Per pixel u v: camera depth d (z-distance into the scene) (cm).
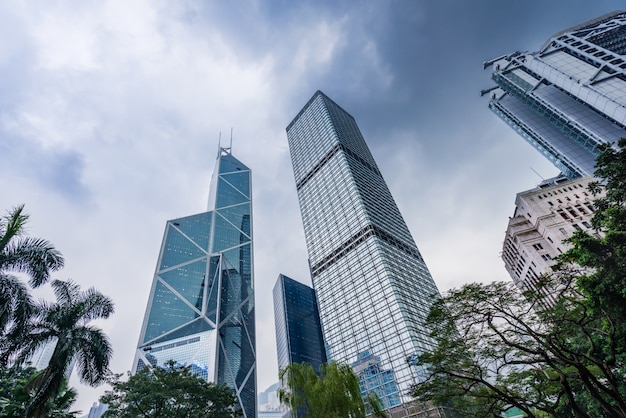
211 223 19138
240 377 13375
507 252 10075
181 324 13800
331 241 11994
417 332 7894
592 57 9312
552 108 10038
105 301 2517
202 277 15988
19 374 3177
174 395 3112
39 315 2197
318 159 15350
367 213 11081
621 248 1777
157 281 15050
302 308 19212
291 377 2711
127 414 2959
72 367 2364
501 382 2098
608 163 2091
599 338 2317
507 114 12838
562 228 8331
